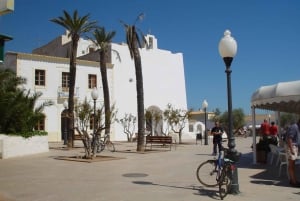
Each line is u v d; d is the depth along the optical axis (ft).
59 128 126.00
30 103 75.97
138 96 79.92
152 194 31.30
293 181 34.86
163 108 156.46
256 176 40.91
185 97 165.78
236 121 222.07
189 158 62.44
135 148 89.81
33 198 30.01
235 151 31.63
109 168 48.96
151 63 154.30
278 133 65.21
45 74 124.26
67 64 129.29
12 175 42.96
